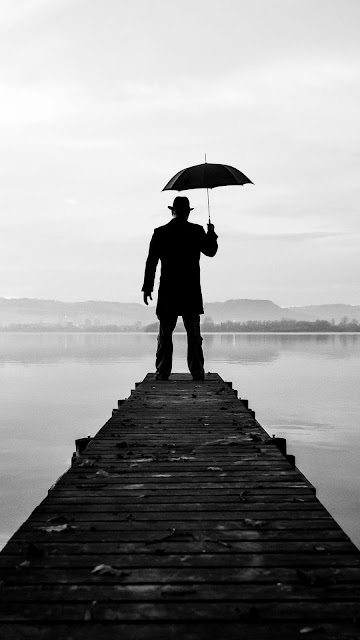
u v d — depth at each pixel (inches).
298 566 101.0
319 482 538.9
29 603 88.0
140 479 161.3
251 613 83.4
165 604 87.9
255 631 80.6
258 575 97.3
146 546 110.5
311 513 130.8
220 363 2240.4
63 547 109.9
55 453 684.7
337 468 588.4
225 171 332.2
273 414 934.4
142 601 88.7
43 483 550.9
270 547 109.9
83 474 166.6
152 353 3383.4
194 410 279.6
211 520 126.2
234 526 122.1
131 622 83.0
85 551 107.9
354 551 108.0
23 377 1710.1
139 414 269.0
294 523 123.9
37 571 98.9
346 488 518.0
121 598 89.3
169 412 274.1
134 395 327.6
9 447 717.3
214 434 225.0
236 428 236.4
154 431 231.1
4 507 471.5
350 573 97.8
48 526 121.5
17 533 117.6
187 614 84.9
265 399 1128.8
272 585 93.7
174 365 1808.6
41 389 1375.5
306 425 830.5
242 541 113.3
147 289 360.5
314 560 103.6
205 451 196.1
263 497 143.6
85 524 123.1
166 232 351.3
